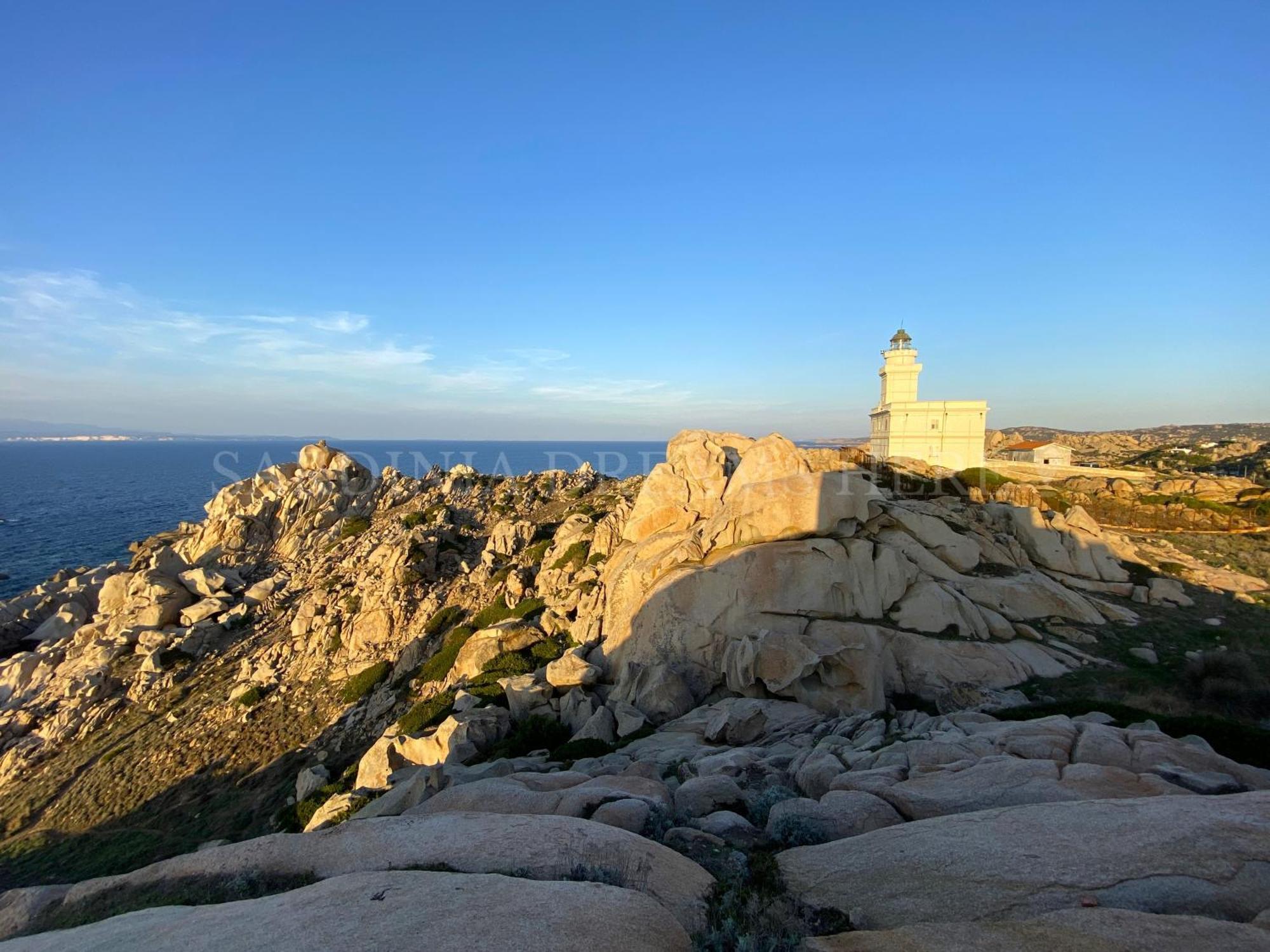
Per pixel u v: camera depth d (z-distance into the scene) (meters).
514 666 30.02
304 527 56.50
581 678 26.14
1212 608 30.30
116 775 30.25
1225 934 6.52
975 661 23.41
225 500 58.75
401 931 7.42
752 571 25.91
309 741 31.06
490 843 10.48
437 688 32.19
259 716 33.38
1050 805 10.26
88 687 36.69
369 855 10.69
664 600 26.91
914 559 28.27
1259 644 26.02
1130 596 31.45
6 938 10.91
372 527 55.28
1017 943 6.80
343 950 7.07
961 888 8.39
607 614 30.92
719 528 29.03
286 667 37.66
